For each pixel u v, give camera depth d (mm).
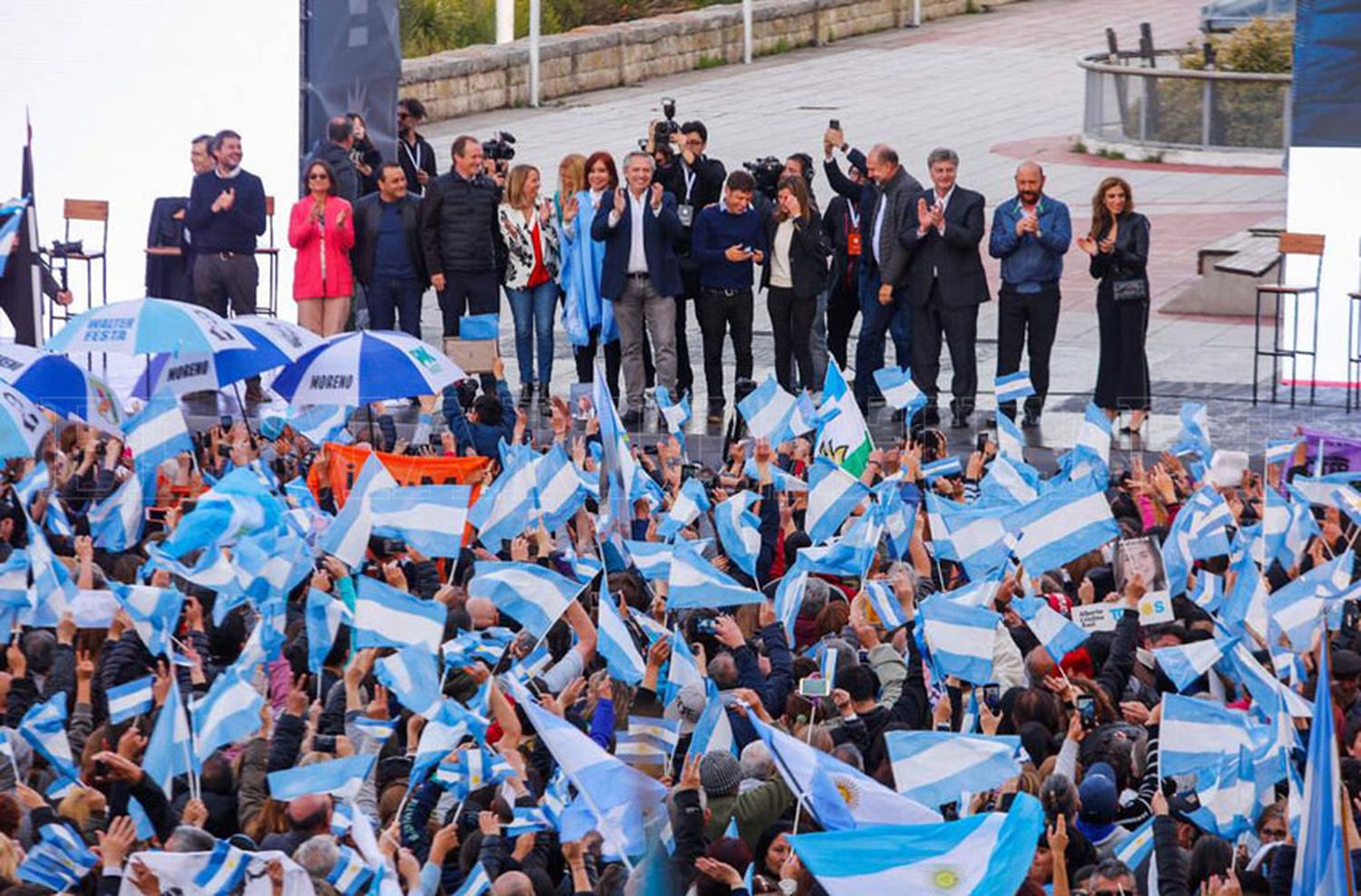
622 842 10602
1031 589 14711
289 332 20953
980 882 9695
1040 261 23391
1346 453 19906
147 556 15734
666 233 24094
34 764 12180
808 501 17016
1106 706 13117
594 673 13594
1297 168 26281
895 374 20188
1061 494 14812
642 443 23016
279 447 20188
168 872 9609
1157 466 18062
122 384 25266
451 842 10352
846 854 9852
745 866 10188
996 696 13727
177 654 13305
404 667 11555
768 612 13680
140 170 28391
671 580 13742
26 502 16547
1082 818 11445
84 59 28188
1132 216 23266
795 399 19281
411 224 24781
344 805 10320
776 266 24219
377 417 22250
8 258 23266
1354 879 10078
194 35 28094
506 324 30750
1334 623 14484
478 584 13555
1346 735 12789
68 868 9977
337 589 14398
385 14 28453
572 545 17016
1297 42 25969
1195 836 11781
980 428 23562
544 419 24344
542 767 12344
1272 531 16109
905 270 23656
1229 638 13070
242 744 12211
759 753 11688
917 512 17422
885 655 13742
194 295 24984
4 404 17812
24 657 12914
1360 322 26234
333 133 26344
